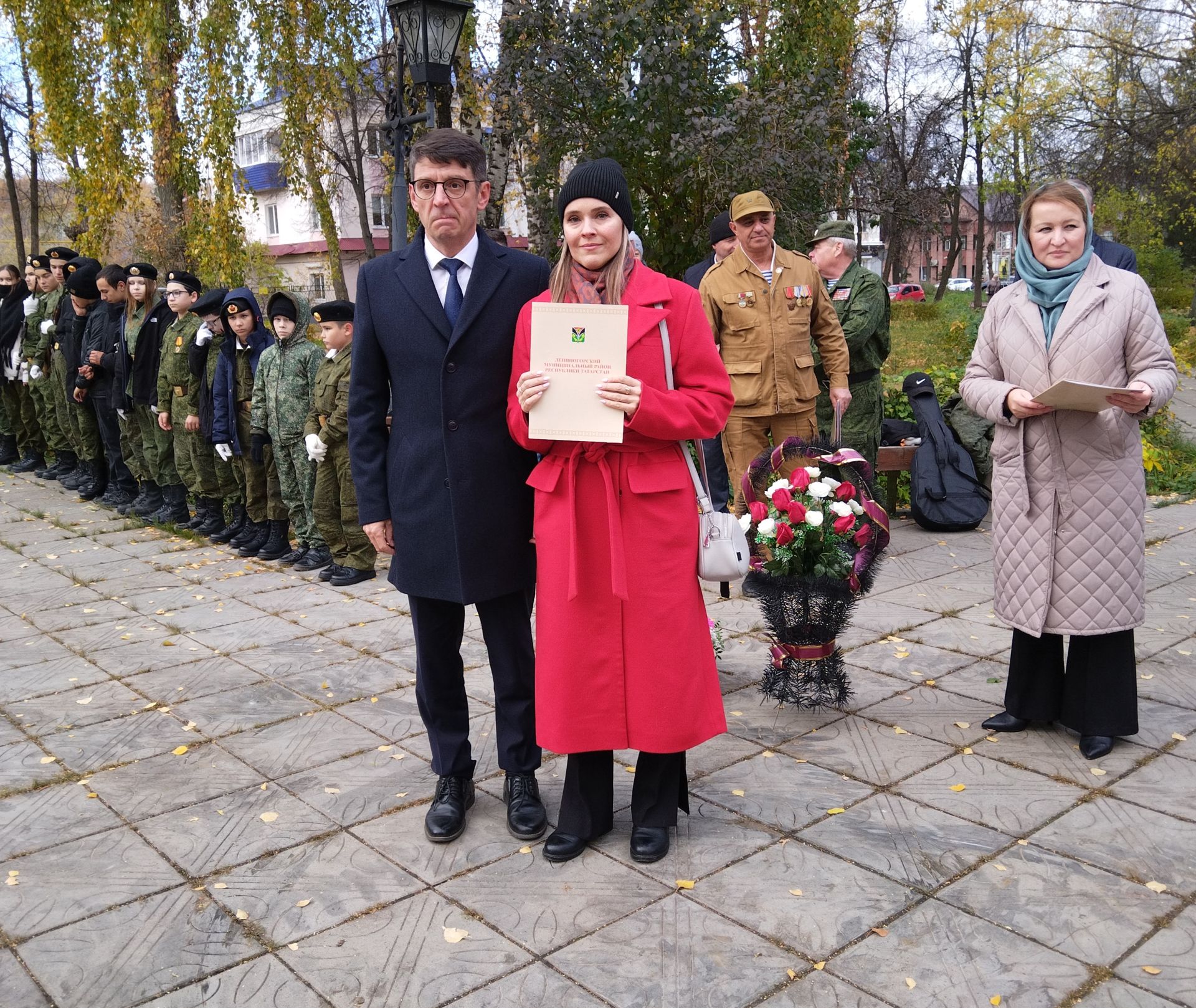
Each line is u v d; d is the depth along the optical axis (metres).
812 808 3.35
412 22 7.32
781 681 4.20
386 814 3.41
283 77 14.45
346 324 6.16
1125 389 3.21
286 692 4.61
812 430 5.59
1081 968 2.48
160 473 8.34
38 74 14.01
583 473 2.91
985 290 47.16
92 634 5.61
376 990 2.48
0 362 11.17
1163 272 30.30
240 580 6.71
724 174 9.32
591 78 9.56
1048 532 3.58
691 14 9.42
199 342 7.21
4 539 8.12
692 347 2.93
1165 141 20.56
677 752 3.00
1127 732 3.61
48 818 3.46
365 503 3.20
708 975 2.49
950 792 3.42
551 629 2.97
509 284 3.09
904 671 4.59
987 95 23.42
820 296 5.53
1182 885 2.82
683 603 2.94
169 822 3.40
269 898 2.92
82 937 2.75
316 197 17.47
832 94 10.77
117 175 13.82
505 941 2.67
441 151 2.95
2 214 39.16
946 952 2.55
